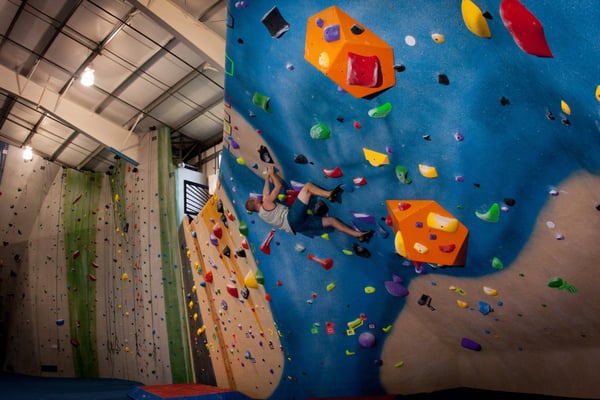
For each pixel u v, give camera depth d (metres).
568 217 2.48
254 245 4.29
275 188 3.65
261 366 5.17
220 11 6.05
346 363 4.33
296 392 4.71
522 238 2.75
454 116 2.40
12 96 8.75
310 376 4.55
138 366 8.42
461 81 2.24
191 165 9.91
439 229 2.91
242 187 4.03
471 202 2.74
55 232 10.41
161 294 8.22
